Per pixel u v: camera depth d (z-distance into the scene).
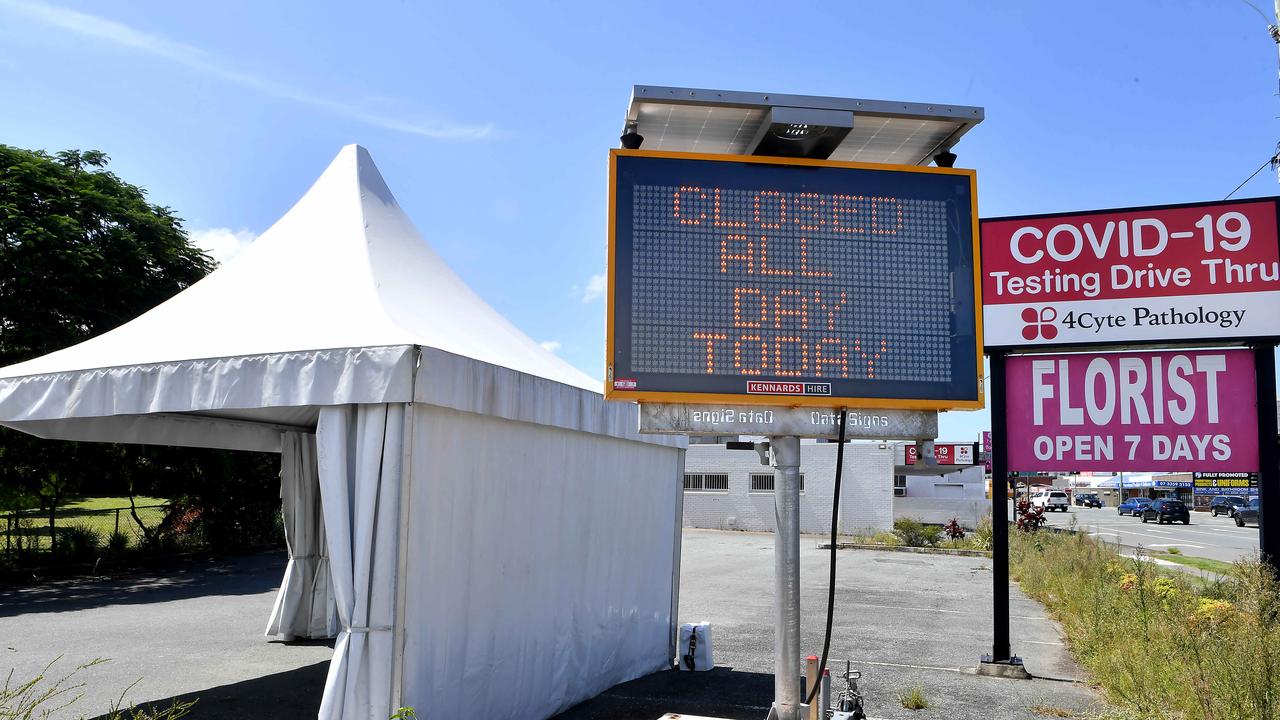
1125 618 8.35
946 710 6.68
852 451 31.23
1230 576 8.48
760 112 4.45
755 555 21.28
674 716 5.14
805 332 4.44
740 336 4.39
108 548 15.91
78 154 16.58
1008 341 8.24
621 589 7.37
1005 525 8.24
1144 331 7.91
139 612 10.79
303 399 4.82
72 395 5.34
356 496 4.73
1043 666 8.46
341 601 4.70
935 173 4.64
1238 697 5.30
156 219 16.39
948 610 12.60
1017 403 8.33
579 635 6.65
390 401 4.67
